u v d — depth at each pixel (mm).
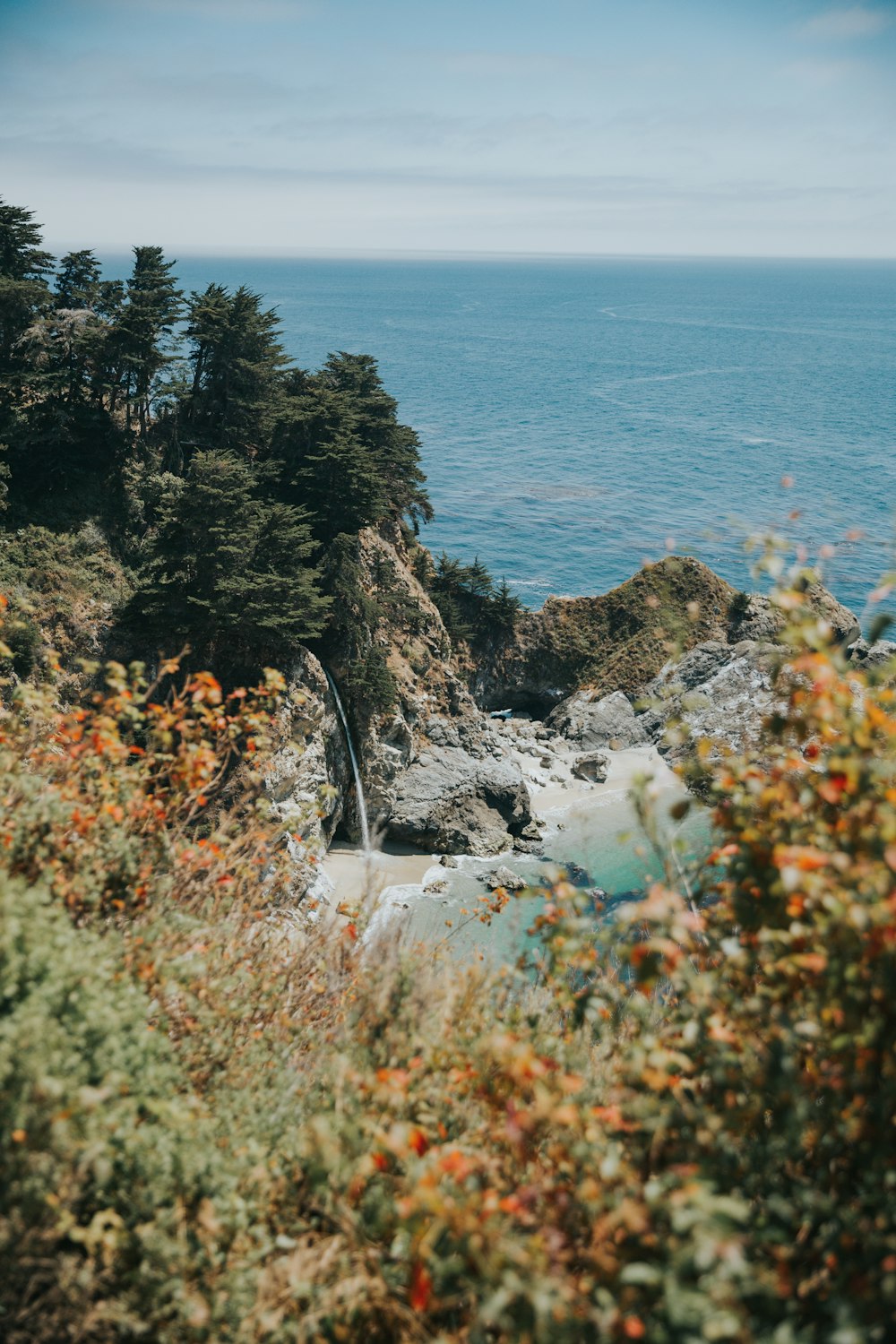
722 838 5230
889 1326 3551
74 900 6117
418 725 63844
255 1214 4867
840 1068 4207
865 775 4215
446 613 81312
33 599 53156
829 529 52469
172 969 5898
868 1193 3961
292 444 64062
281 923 8141
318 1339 4328
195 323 63656
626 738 74500
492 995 6523
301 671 52531
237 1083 5926
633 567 134250
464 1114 5375
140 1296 4320
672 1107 4320
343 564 58812
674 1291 3252
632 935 5266
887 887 3857
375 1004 6355
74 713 6777
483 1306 3469
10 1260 4055
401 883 50281
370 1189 4879
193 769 6797
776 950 4621
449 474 188625
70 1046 4637
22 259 65000
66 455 60094
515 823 57469
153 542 49969
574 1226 4320
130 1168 4648
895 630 71688
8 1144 4176
